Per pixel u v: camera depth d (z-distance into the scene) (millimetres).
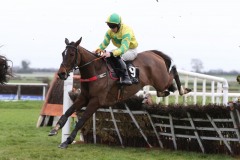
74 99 11156
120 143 11391
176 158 9508
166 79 11344
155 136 10984
